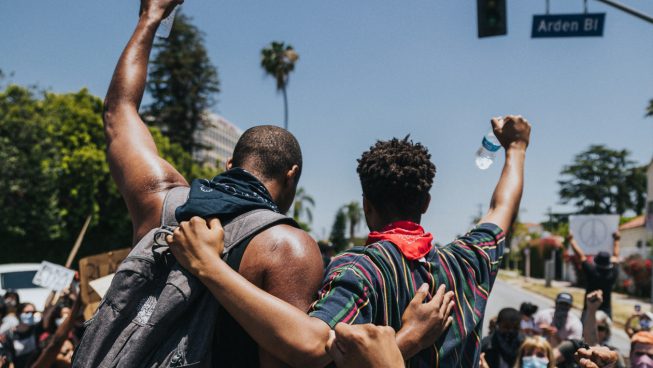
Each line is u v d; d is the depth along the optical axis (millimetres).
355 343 1382
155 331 1578
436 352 1730
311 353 1505
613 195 81375
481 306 1868
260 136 1962
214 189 1761
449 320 1722
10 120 28328
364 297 1631
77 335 5469
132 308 1648
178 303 1576
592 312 4977
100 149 34312
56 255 32250
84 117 33938
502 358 5578
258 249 1649
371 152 2020
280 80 51688
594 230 7914
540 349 4664
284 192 1964
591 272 6688
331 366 1596
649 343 4102
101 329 1642
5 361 5926
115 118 2025
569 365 4918
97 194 33969
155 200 1858
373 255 1749
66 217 32500
